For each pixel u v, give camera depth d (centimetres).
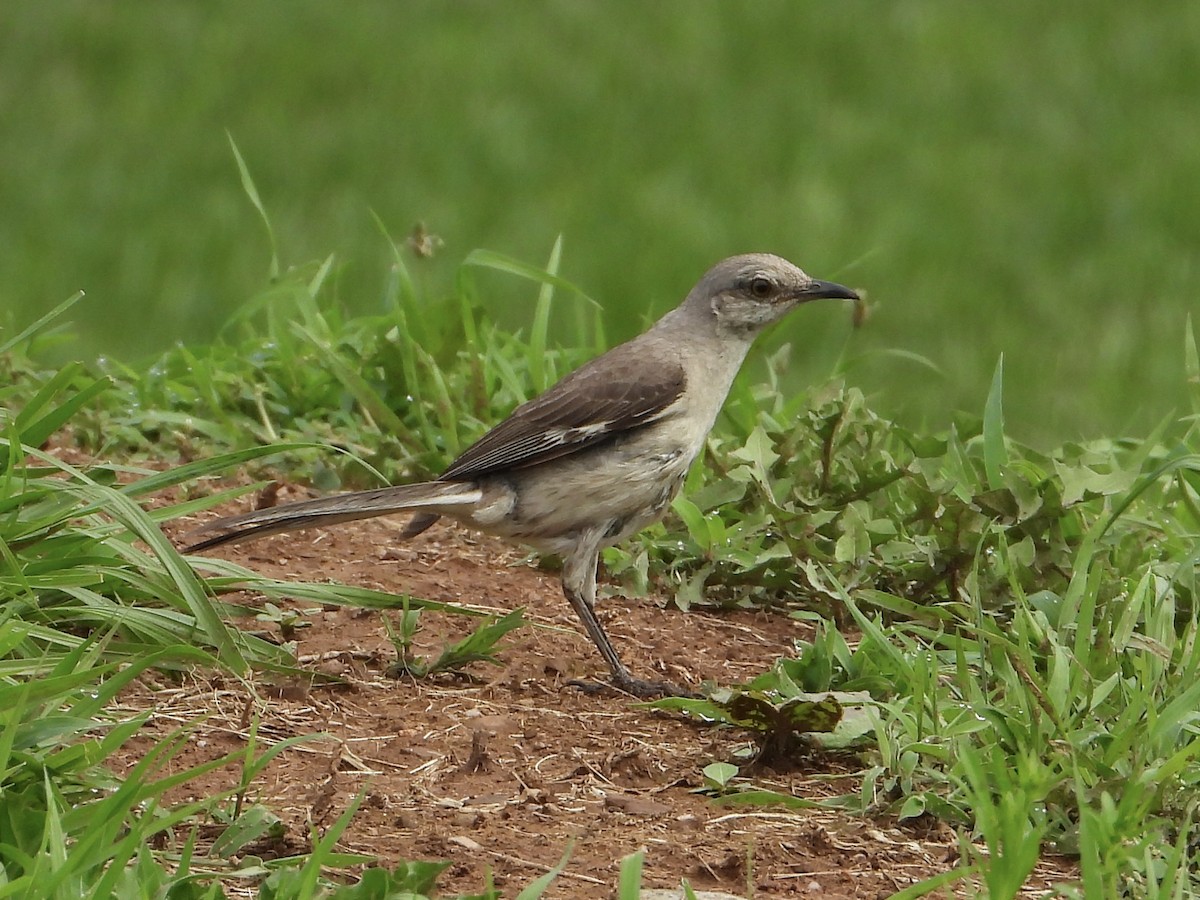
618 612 1126
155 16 3959
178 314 2367
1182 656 916
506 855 764
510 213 2852
